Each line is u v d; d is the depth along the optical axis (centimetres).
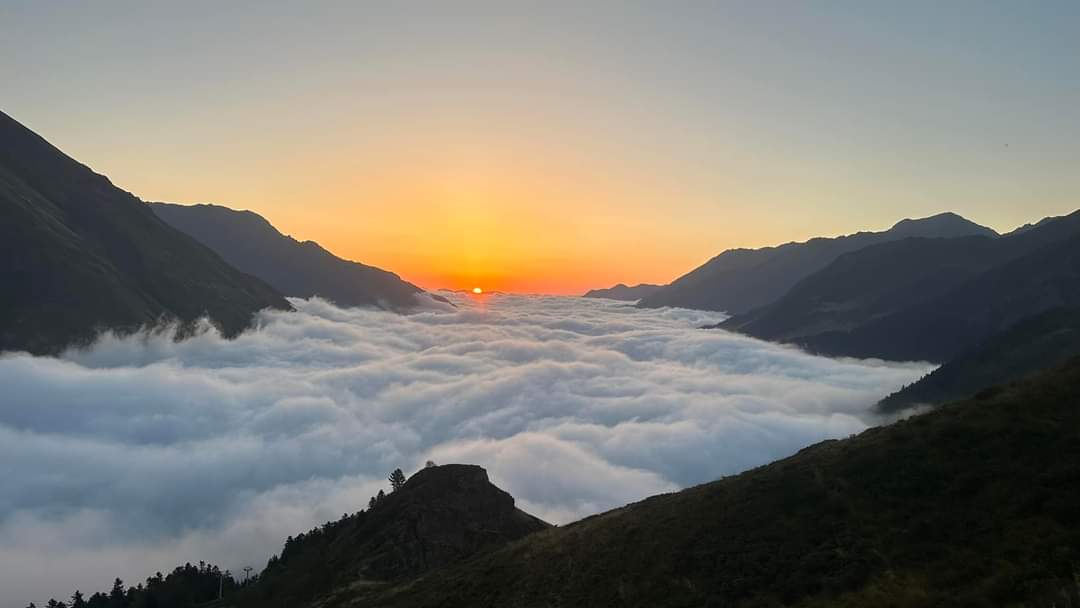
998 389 2800
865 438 2891
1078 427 2220
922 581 1791
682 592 2222
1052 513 1856
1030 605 1488
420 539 6106
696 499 2956
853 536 2142
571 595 2527
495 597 2800
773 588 2041
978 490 2120
